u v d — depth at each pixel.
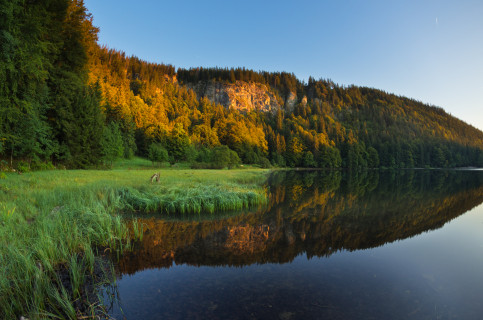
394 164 105.00
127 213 9.30
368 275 4.59
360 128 142.62
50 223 5.85
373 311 3.32
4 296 3.40
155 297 3.64
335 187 21.48
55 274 4.07
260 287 4.00
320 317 3.14
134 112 78.31
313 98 197.88
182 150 64.69
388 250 6.08
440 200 14.61
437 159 114.31
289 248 6.11
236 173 30.97
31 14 16.88
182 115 107.12
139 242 6.21
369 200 14.24
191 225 8.05
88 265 4.66
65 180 13.56
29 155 20.59
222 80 185.62
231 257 5.40
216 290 3.88
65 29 26.59
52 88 25.12
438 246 6.44
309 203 12.84
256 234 7.26
